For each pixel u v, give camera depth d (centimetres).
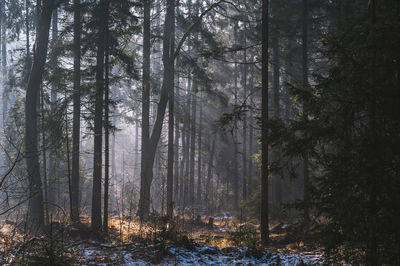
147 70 2272
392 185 577
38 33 1744
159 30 2481
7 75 3241
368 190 591
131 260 995
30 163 1531
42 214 1471
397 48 589
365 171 589
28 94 1655
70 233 1294
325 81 706
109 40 1672
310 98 698
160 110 2311
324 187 646
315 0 2205
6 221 1509
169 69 2294
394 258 594
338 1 1903
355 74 643
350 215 600
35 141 1616
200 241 1366
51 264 766
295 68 3036
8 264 840
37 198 1473
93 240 1275
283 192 2875
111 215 2159
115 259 988
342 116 663
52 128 1756
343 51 659
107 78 1548
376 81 618
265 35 1491
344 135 650
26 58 2297
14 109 2353
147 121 2253
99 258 982
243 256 1091
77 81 2003
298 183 2703
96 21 1598
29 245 934
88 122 1559
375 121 621
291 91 725
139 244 1177
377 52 611
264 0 1507
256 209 2347
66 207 2206
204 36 2347
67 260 806
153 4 2395
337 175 627
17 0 2505
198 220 2016
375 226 591
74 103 1978
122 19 1622
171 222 1358
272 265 971
